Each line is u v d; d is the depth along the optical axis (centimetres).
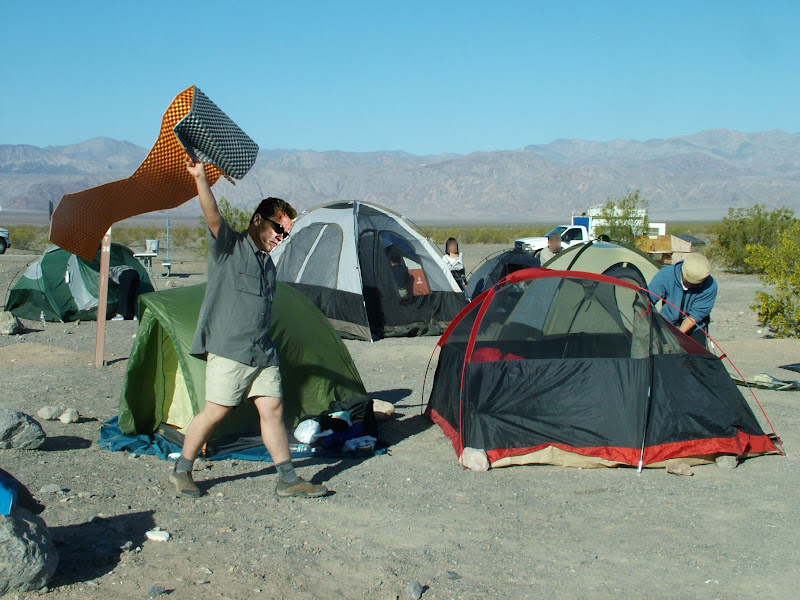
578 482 596
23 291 1527
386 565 449
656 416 630
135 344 672
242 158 506
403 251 1408
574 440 630
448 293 1410
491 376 649
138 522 503
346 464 638
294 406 692
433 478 603
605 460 625
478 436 636
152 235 5478
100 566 436
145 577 424
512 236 6297
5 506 400
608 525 513
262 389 545
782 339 1280
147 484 576
